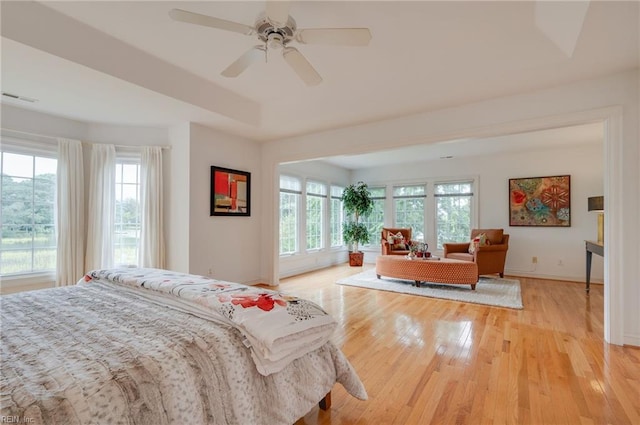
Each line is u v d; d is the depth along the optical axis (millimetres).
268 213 5000
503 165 6055
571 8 2074
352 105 3574
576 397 1905
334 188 7516
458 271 4617
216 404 1179
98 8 2154
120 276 2113
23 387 902
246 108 3930
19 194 3307
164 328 1366
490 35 2438
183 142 3977
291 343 1431
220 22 1846
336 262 7508
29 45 2100
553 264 5547
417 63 2865
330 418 1721
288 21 1878
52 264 3527
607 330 2730
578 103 2867
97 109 3395
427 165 6957
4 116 3199
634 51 2379
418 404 1847
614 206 2674
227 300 1548
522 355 2482
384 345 2693
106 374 989
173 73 3018
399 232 6570
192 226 3949
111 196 3855
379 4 2088
